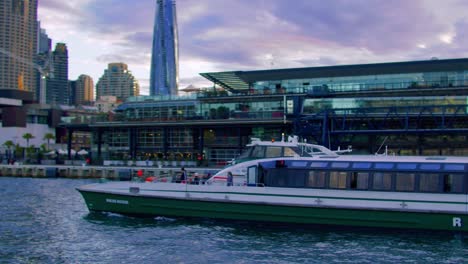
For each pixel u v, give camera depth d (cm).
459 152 7119
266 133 8600
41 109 13325
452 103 6931
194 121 8662
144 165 8556
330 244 2775
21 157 11062
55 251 2620
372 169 2994
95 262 2420
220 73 9069
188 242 2797
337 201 2989
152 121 9044
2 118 12619
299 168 3106
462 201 2816
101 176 7700
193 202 3219
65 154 11000
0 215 3662
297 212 3039
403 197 2903
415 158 3028
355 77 8688
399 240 2862
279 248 2689
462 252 2623
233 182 3319
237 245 2744
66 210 3891
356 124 7356
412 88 8000
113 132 9856
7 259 2472
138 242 2795
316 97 8225
